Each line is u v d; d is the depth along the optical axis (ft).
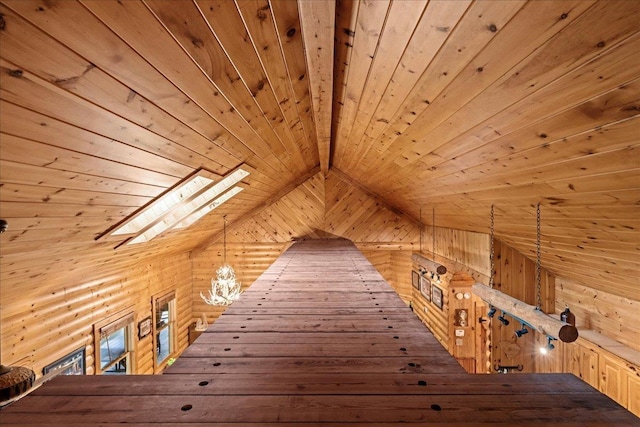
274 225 22.94
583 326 11.07
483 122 5.11
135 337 16.87
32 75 3.07
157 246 15.76
